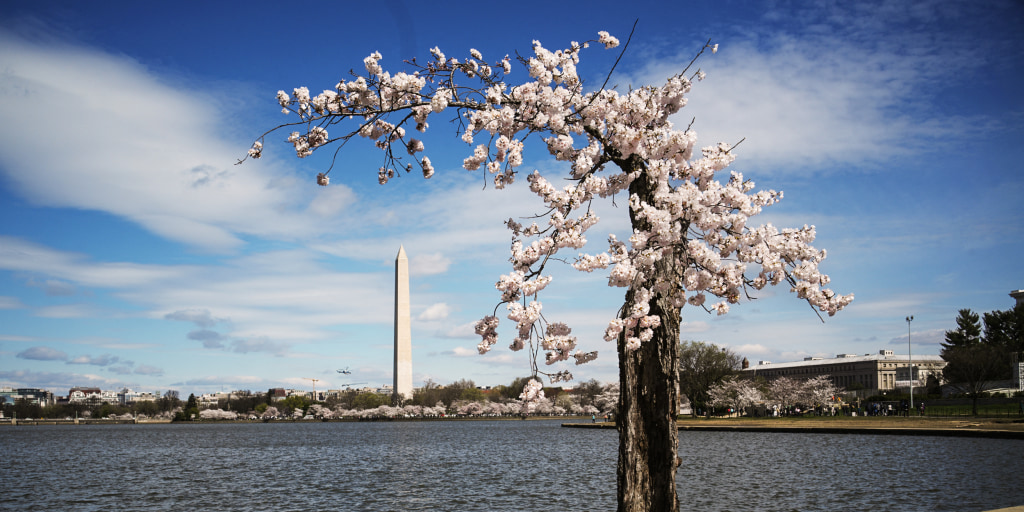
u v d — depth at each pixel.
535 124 10.96
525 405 10.37
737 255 10.95
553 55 11.27
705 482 32.28
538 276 10.34
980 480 29.31
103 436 121.81
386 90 10.86
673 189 10.95
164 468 51.59
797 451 46.47
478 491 33.47
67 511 30.83
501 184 11.37
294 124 10.84
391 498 32.06
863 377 189.88
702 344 114.62
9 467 54.16
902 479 30.81
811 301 10.91
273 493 35.25
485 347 10.64
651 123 11.67
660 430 10.93
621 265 9.70
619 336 11.31
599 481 36.00
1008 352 105.88
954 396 106.56
